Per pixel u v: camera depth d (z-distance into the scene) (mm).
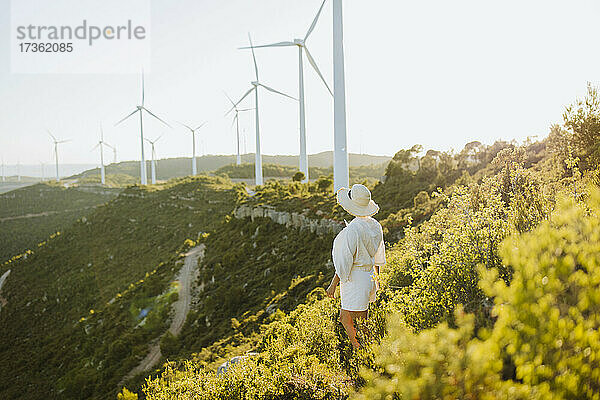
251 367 7109
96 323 57625
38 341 66562
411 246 7570
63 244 115688
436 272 5008
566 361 2125
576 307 2248
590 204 2889
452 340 2307
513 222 5004
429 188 34844
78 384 38844
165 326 44875
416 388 2213
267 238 52094
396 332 2691
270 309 30656
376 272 5238
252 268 46156
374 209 5090
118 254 95500
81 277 89000
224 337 31031
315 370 5617
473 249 4832
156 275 64125
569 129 10258
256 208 59750
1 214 190250
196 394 7617
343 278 4973
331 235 38438
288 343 8250
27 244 152125
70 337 58156
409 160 44000
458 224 5797
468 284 4562
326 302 8883
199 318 39844
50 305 82500
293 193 59719
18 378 53219
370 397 2555
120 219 117312
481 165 33688
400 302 5355
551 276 2330
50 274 99062
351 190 5094
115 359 41125
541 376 2115
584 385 2076
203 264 59969
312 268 35219
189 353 32000
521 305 2289
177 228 95875
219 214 91375
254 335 26938
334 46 37562
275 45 55750
